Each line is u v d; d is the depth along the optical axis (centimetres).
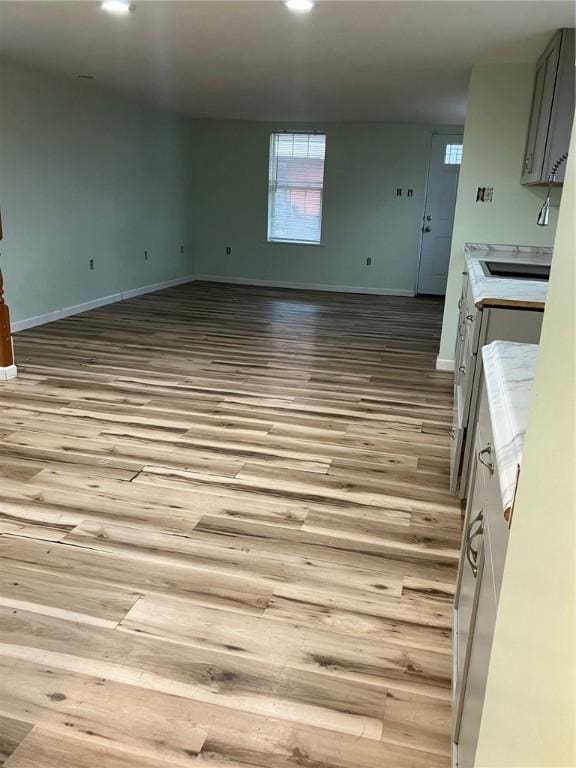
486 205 460
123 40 423
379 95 605
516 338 258
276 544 242
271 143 880
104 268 705
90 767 146
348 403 409
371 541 247
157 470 299
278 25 367
